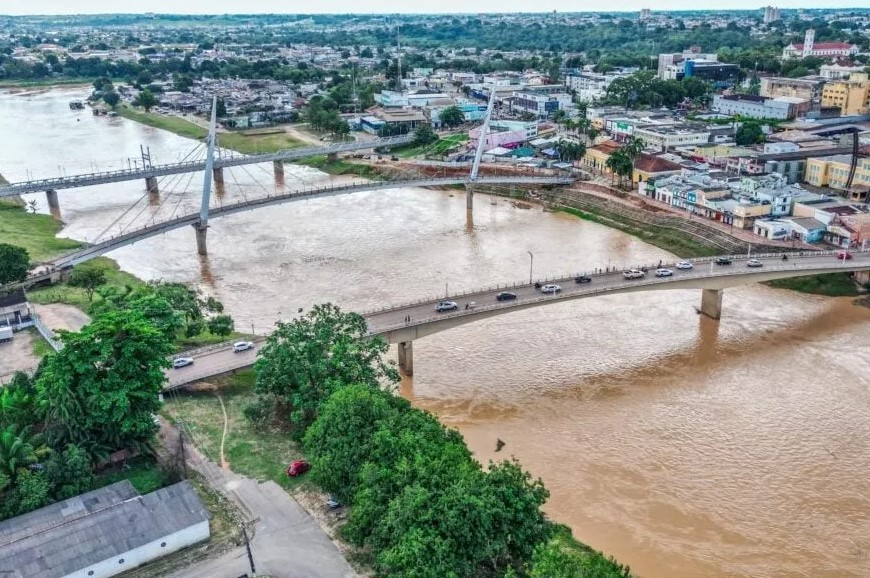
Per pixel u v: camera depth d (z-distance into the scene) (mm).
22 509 84750
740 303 167375
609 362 138375
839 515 96750
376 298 168000
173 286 143000
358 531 81000
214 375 119062
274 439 105750
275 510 90000
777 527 94688
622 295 170250
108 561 78000
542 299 142625
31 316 139750
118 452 97812
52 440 93375
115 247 184500
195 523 83500
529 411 121938
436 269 188000
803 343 146500
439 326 134125
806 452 110000
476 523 72125
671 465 107188
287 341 111500
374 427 90438
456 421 119125
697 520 95938
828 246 188625
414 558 69750
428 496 75125
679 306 164500
